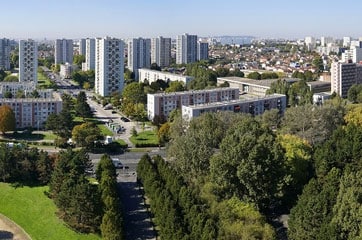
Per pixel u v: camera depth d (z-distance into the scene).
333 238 192.62
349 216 197.00
